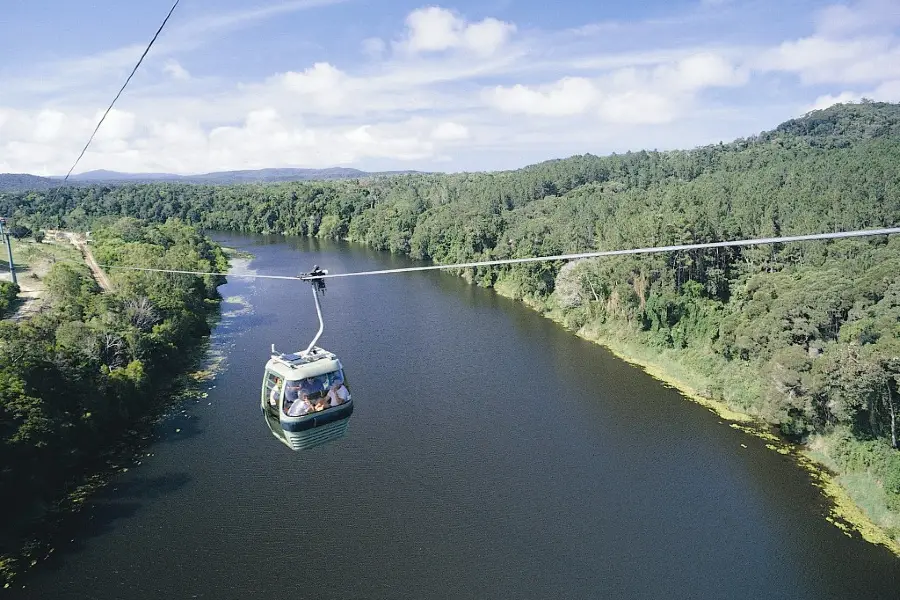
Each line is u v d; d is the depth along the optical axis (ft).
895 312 177.58
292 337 297.33
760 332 212.84
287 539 147.84
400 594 130.11
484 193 598.75
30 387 169.68
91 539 147.74
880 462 163.84
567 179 592.19
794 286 216.54
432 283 430.20
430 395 229.45
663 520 154.61
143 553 142.92
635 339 275.59
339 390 80.43
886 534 147.84
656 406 218.38
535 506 160.66
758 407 206.28
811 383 180.65
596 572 136.87
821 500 161.79
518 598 129.29
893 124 563.07
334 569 137.69
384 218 606.14
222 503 162.09
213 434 198.90
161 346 244.83
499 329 312.29
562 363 262.06
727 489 167.43
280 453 187.42
